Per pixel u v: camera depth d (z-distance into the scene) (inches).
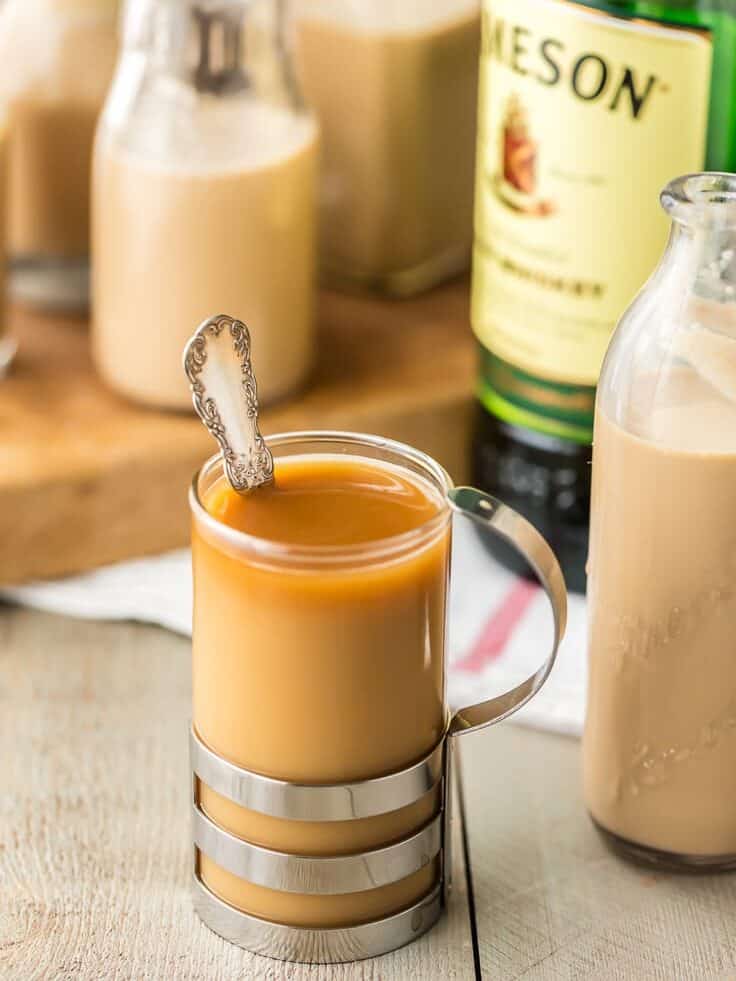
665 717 25.8
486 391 31.7
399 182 35.1
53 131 34.6
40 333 35.1
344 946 25.3
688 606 25.3
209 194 31.0
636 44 27.8
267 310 31.9
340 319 35.4
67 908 26.0
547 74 28.5
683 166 28.5
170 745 28.6
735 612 25.2
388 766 24.8
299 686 24.2
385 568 23.9
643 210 28.8
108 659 30.2
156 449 31.5
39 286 35.5
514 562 31.6
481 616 30.9
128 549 31.9
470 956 25.5
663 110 28.1
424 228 35.7
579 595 31.4
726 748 25.8
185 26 30.9
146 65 31.4
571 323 29.7
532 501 31.4
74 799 27.6
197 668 25.1
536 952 25.6
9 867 26.6
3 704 29.2
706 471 24.7
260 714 24.5
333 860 24.9
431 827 25.4
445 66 34.6
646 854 26.6
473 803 27.8
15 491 30.8
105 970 25.2
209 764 25.0
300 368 32.6
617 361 25.4
